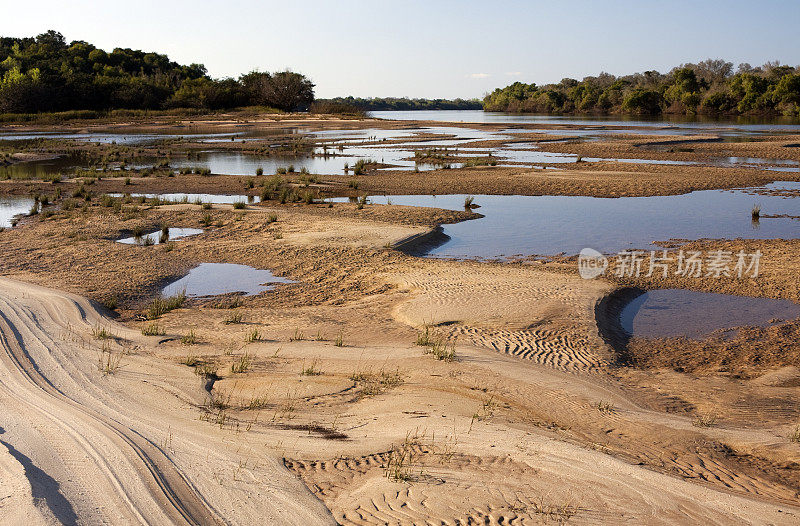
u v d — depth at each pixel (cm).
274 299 1385
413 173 3516
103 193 2878
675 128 7350
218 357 988
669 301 1348
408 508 532
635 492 572
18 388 816
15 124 8244
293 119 9331
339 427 731
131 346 1036
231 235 1983
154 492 555
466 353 988
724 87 12050
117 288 1446
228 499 550
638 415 781
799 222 2130
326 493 567
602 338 1088
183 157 4559
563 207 2477
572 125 8238
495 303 1255
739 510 550
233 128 7756
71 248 1816
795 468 647
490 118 12050
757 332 1159
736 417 786
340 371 922
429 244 1870
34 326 1101
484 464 623
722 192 2794
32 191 2938
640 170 3466
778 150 4466
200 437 687
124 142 5819
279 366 946
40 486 542
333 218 2214
